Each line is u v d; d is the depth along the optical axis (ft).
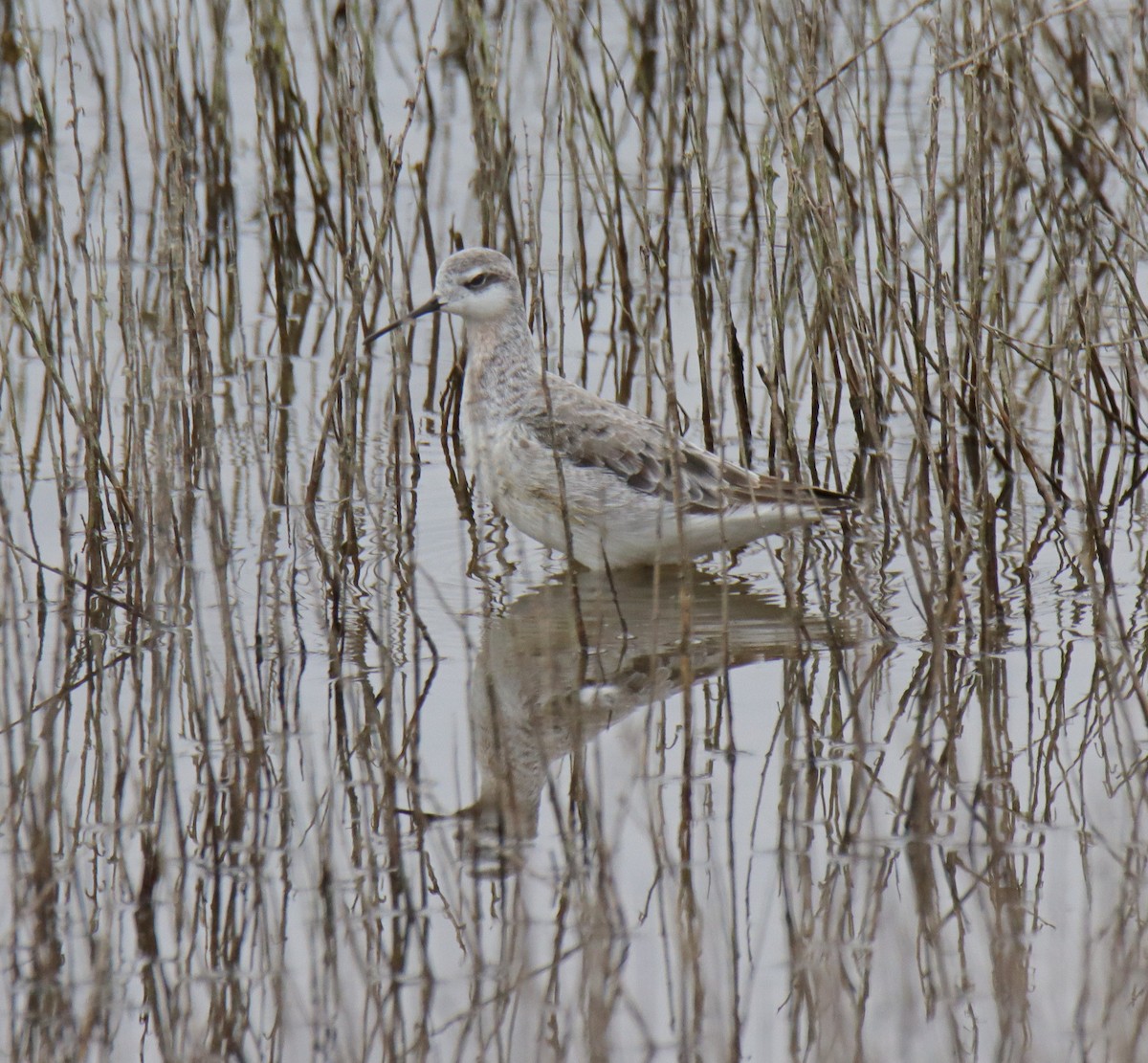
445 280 46.68
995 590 43.50
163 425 42.09
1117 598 41.32
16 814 34.45
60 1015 28.91
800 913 31.65
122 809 34.78
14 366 56.75
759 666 41.52
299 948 30.78
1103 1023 28.35
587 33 78.38
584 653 41.86
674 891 32.32
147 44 73.26
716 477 46.19
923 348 50.93
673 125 56.08
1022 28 46.03
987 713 38.99
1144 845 33.40
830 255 44.96
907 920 31.40
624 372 58.08
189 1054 28.02
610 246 61.05
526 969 29.99
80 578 45.09
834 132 70.28
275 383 57.52
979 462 49.01
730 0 74.33
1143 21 47.29
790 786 35.91
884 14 77.30
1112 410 51.06
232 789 35.63
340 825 34.42
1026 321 59.82
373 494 50.75
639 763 36.83
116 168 69.77
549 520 46.85
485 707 39.32
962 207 66.18
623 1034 28.43
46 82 75.20
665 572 47.42
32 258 48.34
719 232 66.08
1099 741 37.65
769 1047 28.19
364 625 43.34
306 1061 27.94
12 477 50.72
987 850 33.50
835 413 51.11
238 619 43.19
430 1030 28.63
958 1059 27.61
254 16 60.44
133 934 31.01
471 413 47.57
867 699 39.65
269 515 44.52
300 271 64.39
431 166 70.69
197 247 47.67
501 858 33.35
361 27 56.24
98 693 39.73
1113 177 65.41
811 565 47.19
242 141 73.20
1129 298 49.29
